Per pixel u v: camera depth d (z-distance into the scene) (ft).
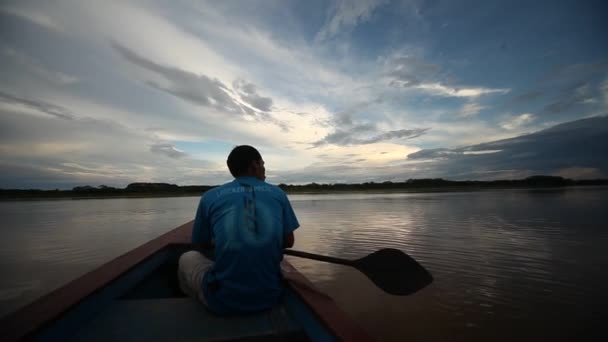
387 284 6.24
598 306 10.80
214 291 4.56
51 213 56.90
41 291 12.82
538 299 11.47
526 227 28.63
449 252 19.02
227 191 5.02
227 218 4.66
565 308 10.69
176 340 3.98
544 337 8.73
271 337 4.29
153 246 8.24
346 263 6.37
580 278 13.78
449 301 11.35
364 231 27.61
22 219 44.09
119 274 5.61
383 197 122.31
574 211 42.73
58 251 20.76
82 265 17.10
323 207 62.69
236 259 4.48
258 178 5.74
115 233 29.25
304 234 26.09
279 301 5.13
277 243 4.84
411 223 32.94
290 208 5.43
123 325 4.36
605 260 16.75
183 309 4.87
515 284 13.12
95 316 4.63
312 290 5.12
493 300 11.42
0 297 12.12
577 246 20.25
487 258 17.48
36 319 3.68
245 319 4.56
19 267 16.63
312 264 16.34
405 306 10.89
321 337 4.04
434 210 49.47
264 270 4.66
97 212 58.80
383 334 9.02
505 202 67.82
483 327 9.36
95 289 4.75
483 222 32.81
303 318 4.60
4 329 3.44
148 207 77.92
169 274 8.56
